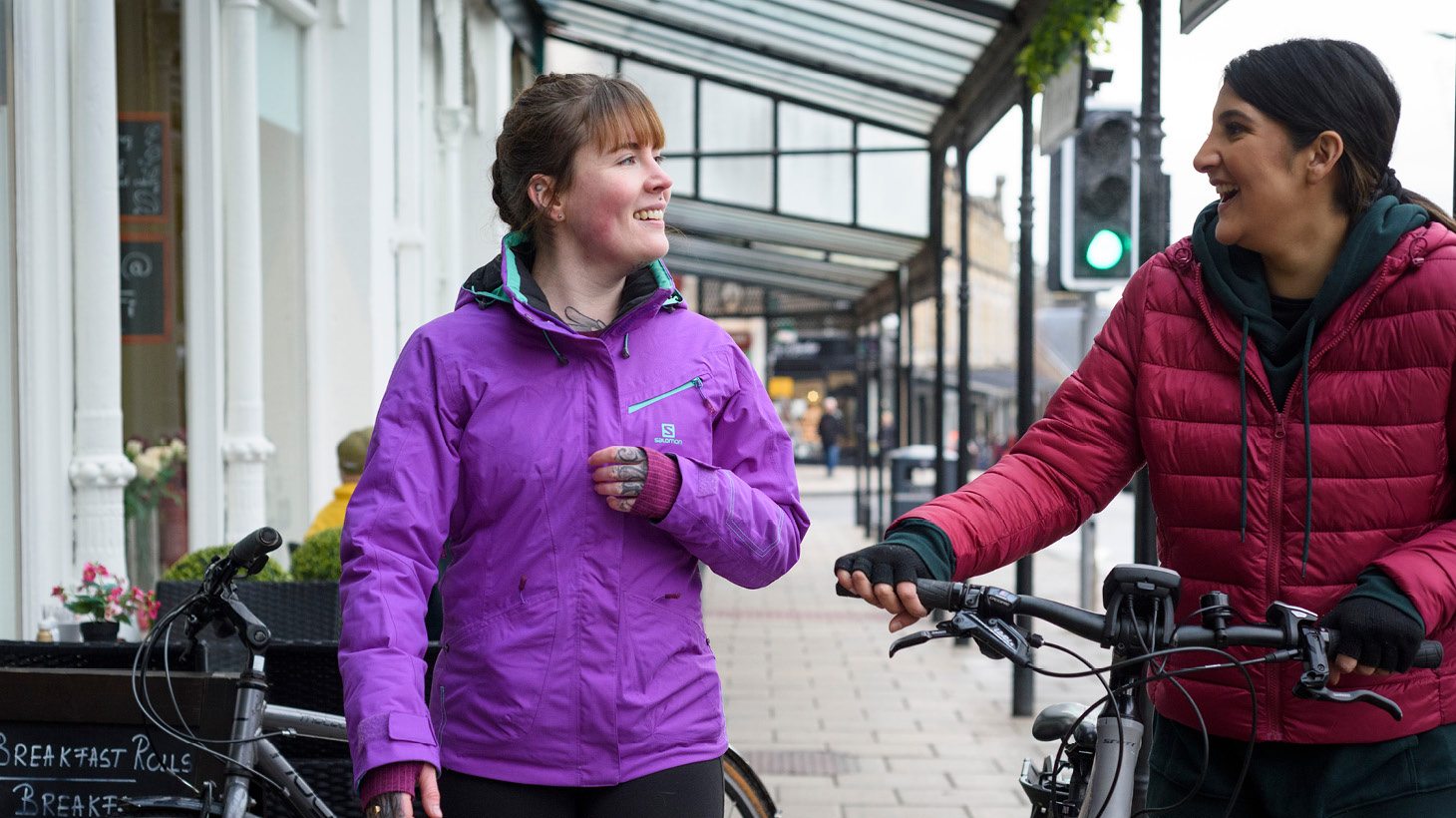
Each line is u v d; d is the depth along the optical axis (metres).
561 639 2.34
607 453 2.31
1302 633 2.05
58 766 3.28
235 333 6.98
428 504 2.34
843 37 10.76
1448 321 2.25
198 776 3.25
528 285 2.40
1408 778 2.31
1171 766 2.49
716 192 14.91
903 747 7.10
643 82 15.06
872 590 2.19
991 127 9.91
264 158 7.73
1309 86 2.28
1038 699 8.41
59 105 5.19
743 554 2.40
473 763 2.34
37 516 5.06
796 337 47.88
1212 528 2.41
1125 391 2.54
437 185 11.30
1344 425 2.31
